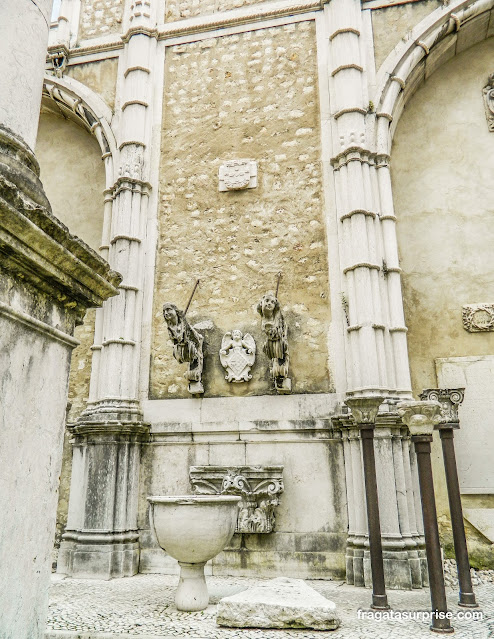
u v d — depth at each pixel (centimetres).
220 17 922
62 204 1001
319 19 876
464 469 734
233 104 876
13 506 181
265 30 898
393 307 725
